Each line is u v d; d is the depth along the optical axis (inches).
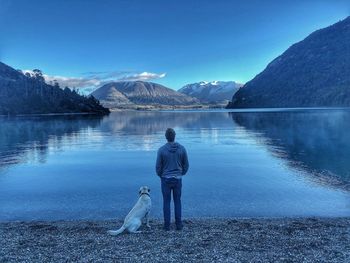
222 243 353.4
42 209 545.3
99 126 3127.5
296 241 358.0
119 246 348.2
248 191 643.5
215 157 1100.5
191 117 4879.4
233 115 5349.4
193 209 530.3
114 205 564.4
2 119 5064.0
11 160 1120.8
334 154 1120.8
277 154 1151.0
